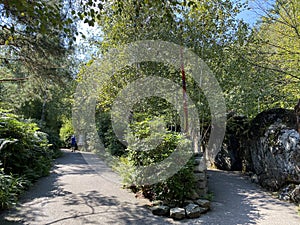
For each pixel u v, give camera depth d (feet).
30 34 18.74
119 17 20.25
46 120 53.93
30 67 22.48
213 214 13.29
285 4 20.66
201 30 22.90
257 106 25.45
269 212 13.65
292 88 23.27
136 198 15.71
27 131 21.30
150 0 10.57
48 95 34.96
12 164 18.85
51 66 23.38
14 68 25.80
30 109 49.26
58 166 28.81
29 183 17.70
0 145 17.38
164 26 21.42
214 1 22.44
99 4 9.59
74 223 11.57
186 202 14.10
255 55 23.21
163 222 11.96
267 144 19.48
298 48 21.36
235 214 13.30
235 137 27.86
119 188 18.12
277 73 23.30
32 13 8.36
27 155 20.30
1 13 10.13
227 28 23.68
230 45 23.68
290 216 13.02
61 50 21.54
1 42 18.08
